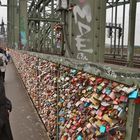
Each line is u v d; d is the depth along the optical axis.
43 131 5.78
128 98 1.86
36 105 7.45
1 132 3.65
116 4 21.77
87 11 4.18
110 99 2.21
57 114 4.35
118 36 27.56
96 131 2.44
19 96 10.30
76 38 4.50
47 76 5.35
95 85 2.56
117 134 2.00
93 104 2.55
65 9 4.80
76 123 3.15
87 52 4.20
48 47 26.23
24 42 31.38
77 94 3.16
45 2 23.95
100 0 4.05
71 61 3.41
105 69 2.25
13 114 7.39
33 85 8.27
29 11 33.59
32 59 8.70
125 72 1.92
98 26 4.09
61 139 4.00
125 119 1.93
